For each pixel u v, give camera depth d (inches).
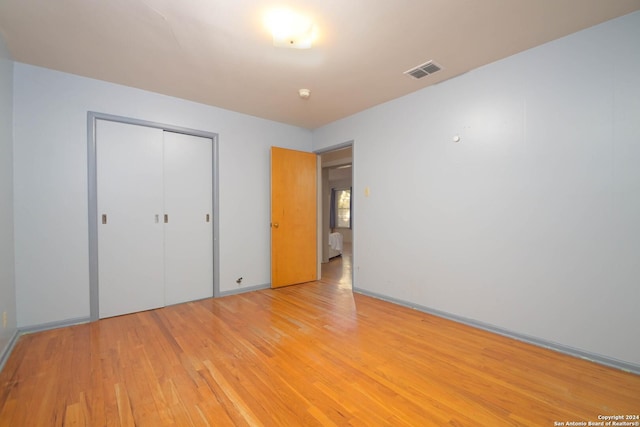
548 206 90.3
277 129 170.1
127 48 91.5
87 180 112.0
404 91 126.5
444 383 72.3
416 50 93.7
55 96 106.1
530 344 93.5
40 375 75.3
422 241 125.2
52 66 103.1
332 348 90.7
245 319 115.5
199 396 67.1
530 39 88.0
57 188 106.3
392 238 137.7
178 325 109.2
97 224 114.8
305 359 83.9
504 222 100.0
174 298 134.3
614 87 78.8
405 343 94.2
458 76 111.7
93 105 113.4
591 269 82.8
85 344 92.8
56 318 106.0
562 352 87.5
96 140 115.0
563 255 87.6
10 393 67.9
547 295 90.7
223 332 102.7
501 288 100.8
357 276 155.9
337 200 418.0
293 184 170.7
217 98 133.9
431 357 85.1
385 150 140.5
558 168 88.2
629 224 76.9
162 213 131.0
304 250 177.2
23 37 85.4
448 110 115.0
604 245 80.6
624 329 77.7
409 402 65.2
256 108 147.6
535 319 93.2
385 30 82.7
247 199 157.6
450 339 97.1
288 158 168.1
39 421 59.2
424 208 124.3
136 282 123.8
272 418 60.2
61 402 64.8
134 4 71.3
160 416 60.7
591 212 82.6
